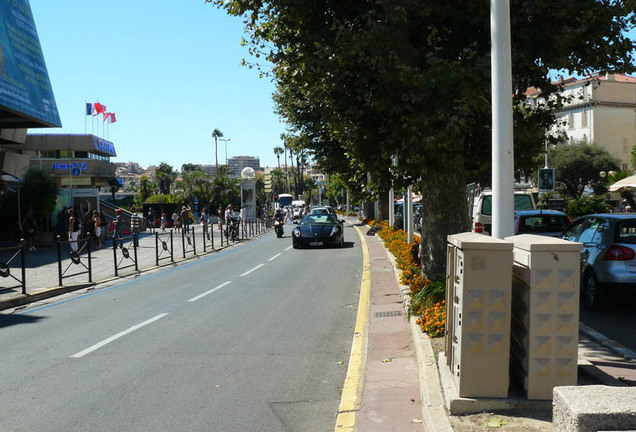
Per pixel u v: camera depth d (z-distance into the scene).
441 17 8.09
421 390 4.98
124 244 30.27
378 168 8.94
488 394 4.21
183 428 4.65
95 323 9.39
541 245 4.16
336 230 24.70
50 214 29.34
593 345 6.75
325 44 8.40
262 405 5.21
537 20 7.85
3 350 7.54
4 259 12.11
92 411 5.07
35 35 23.22
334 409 5.08
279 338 8.00
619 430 2.84
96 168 53.88
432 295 7.91
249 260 20.67
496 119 5.94
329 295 11.92
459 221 8.95
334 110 8.84
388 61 7.59
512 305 4.69
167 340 7.96
